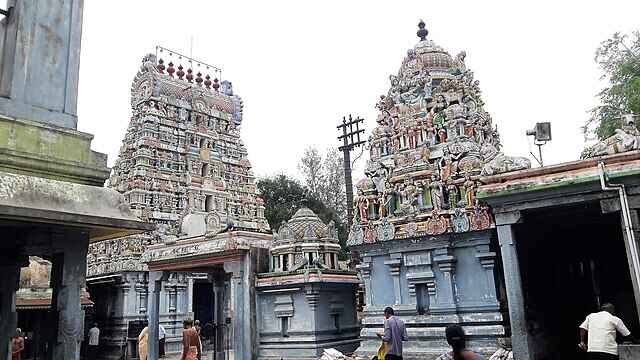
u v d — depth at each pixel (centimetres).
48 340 798
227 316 2231
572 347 1662
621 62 2711
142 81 3859
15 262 828
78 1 893
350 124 4041
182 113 3922
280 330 1838
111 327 3048
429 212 1642
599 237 1677
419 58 2067
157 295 2200
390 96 2102
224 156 4128
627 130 1217
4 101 764
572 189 1204
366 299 1723
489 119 2012
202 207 3759
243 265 1906
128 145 3716
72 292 791
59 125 821
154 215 3453
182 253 2069
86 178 834
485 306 1499
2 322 814
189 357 1473
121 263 2994
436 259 1579
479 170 1573
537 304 1519
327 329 1828
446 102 1912
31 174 762
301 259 1880
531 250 1591
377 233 1691
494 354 1345
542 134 1473
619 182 1148
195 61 4272
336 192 5356
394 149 1980
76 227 788
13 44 799
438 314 1559
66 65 853
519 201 1276
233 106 4369
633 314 1605
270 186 5175
